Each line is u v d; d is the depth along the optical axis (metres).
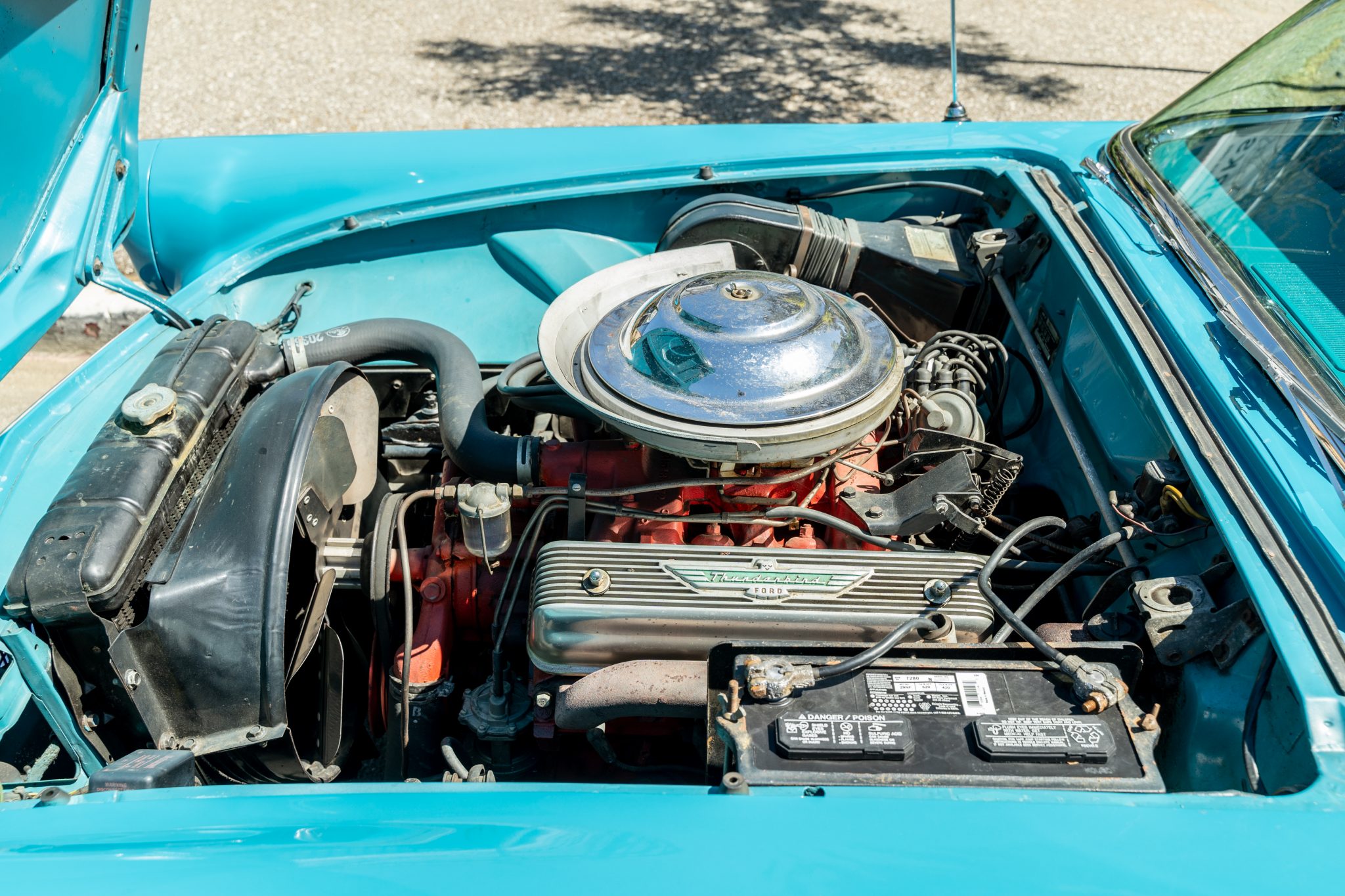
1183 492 1.74
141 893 1.21
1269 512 1.57
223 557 1.67
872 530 1.92
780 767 1.41
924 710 1.46
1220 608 1.60
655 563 1.76
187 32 8.02
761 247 2.69
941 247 2.69
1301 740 1.37
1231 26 8.48
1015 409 2.60
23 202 1.93
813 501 2.06
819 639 1.69
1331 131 2.19
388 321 2.47
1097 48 8.04
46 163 1.99
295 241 2.73
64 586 1.53
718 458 1.73
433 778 1.99
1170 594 1.62
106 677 1.62
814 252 2.66
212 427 1.95
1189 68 7.70
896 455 2.27
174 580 1.65
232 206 2.77
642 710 1.65
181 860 1.27
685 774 1.97
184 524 1.75
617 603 1.70
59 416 2.05
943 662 1.51
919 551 1.79
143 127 6.62
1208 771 1.49
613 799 1.36
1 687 1.70
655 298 2.01
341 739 2.01
